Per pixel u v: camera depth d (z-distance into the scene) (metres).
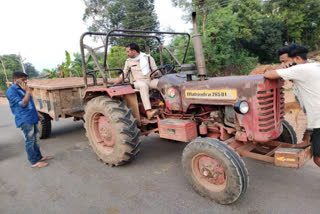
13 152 4.98
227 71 23.52
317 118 2.34
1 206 2.89
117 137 3.42
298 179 3.07
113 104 3.52
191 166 2.77
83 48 3.72
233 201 2.46
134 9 31.41
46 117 5.36
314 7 34.72
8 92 3.65
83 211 2.68
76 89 4.66
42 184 3.40
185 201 2.74
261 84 2.35
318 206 2.49
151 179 3.34
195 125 3.07
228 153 2.39
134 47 3.74
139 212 2.59
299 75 2.27
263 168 3.45
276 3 35.06
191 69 3.09
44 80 6.43
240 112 2.41
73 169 3.86
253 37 30.50
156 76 3.99
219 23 20.77
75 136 5.84
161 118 3.75
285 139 3.30
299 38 37.81
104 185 3.24
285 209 2.48
